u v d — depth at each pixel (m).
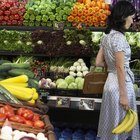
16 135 1.86
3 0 4.57
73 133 4.14
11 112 2.16
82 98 3.87
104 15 4.30
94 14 4.31
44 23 4.46
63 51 4.29
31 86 3.06
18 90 2.71
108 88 3.12
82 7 4.35
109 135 3.14
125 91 3.05
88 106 3.79
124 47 3.10
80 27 4.31
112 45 3.13
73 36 4.27
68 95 4.03
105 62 3.32
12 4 4.55
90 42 4.27
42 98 3.91
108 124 3.14
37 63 4.43
